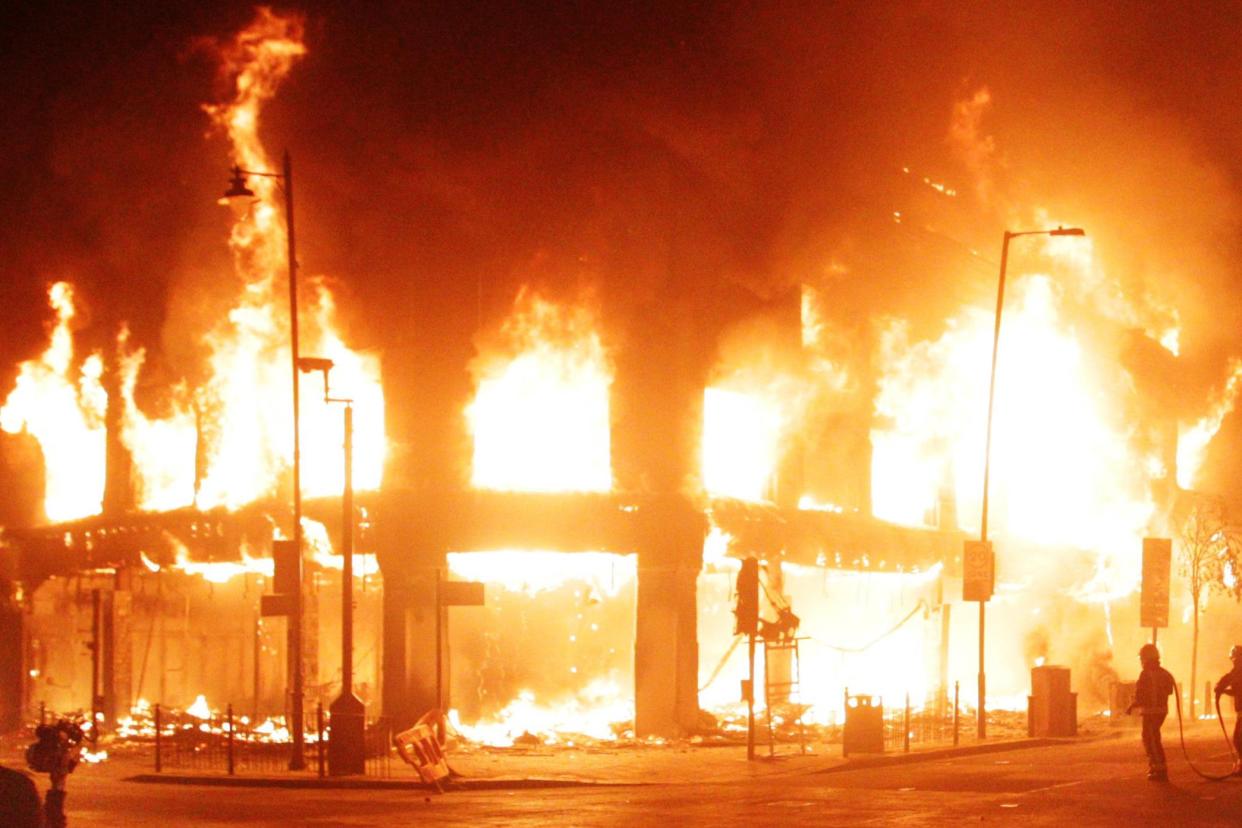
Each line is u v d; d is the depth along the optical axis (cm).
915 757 3020
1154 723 2338
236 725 3672
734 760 3039
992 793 2247
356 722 2792
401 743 2498
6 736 3878
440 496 3559
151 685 4078
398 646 3531
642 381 3650
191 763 3072
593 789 2586
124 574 3988
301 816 2127
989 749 3228
